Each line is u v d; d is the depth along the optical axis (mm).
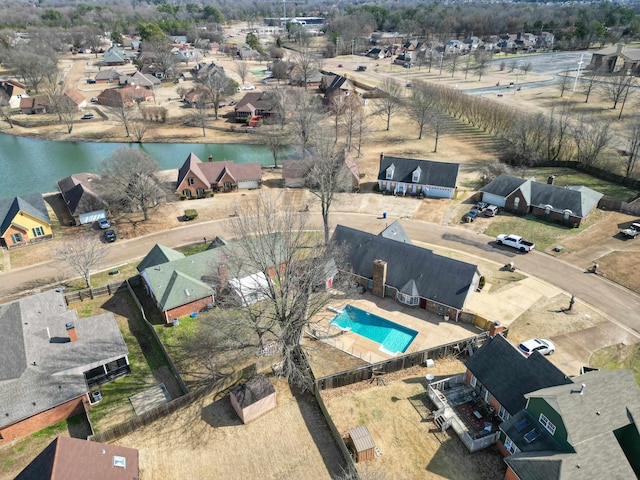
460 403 41719
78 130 133125
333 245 59406
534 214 78000
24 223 71500
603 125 104750
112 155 81625
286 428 40375
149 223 78938
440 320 53312
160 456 38000
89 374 45000
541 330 51469
